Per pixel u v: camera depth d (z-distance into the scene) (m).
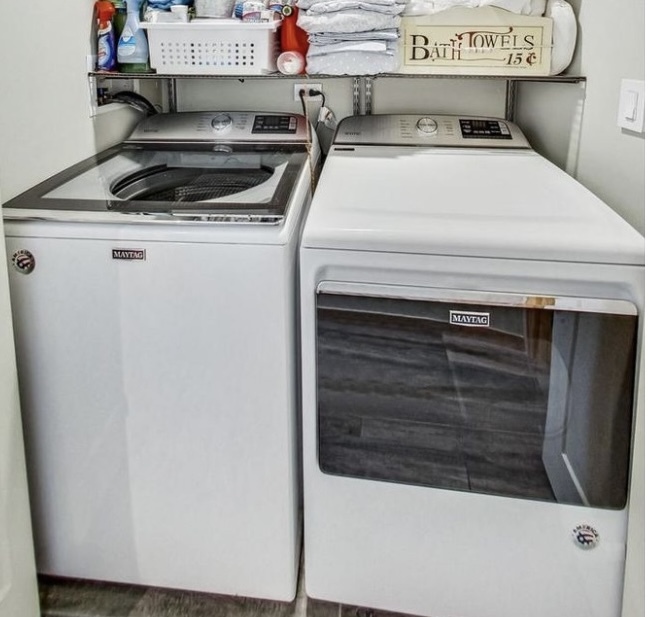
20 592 1.34
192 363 1.36
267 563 1.48
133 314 1.34
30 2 1.48
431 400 1.31
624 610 1.32
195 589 1.53
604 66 1.56
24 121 1.47
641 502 1.21
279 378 1.34
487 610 1.42
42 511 1.51
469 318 1.24
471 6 1.81
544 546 1.34
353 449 1.38
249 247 1.27
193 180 1.81
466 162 1.83
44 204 1.35
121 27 1.87
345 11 1.76
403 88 2.30
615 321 1.18
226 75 1.85
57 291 1.34
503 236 1.20
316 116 2.37
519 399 1.27
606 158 1.54
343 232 1.25
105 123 1.94
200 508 1.46
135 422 1.42
